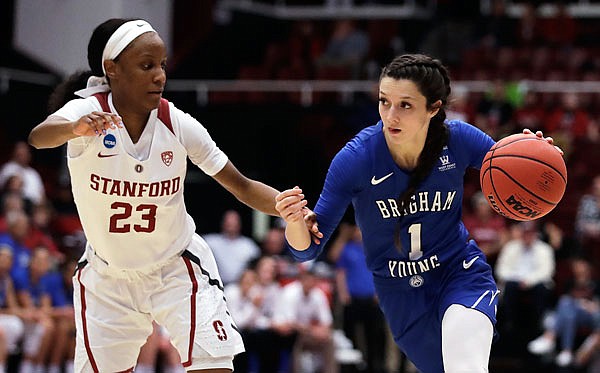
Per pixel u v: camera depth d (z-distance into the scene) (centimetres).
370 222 553
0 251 1240
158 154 500
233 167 536
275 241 1461
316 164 2000
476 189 1786
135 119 499
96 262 521
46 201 1644
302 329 1324
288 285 1377
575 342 1421
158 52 492
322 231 542
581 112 1909
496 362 1425
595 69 2108
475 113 1867
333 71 2169
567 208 1762
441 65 525
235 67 2384
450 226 557
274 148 2036
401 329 573
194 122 520
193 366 507
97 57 502
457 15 2427
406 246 552
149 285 518
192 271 524
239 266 1485
